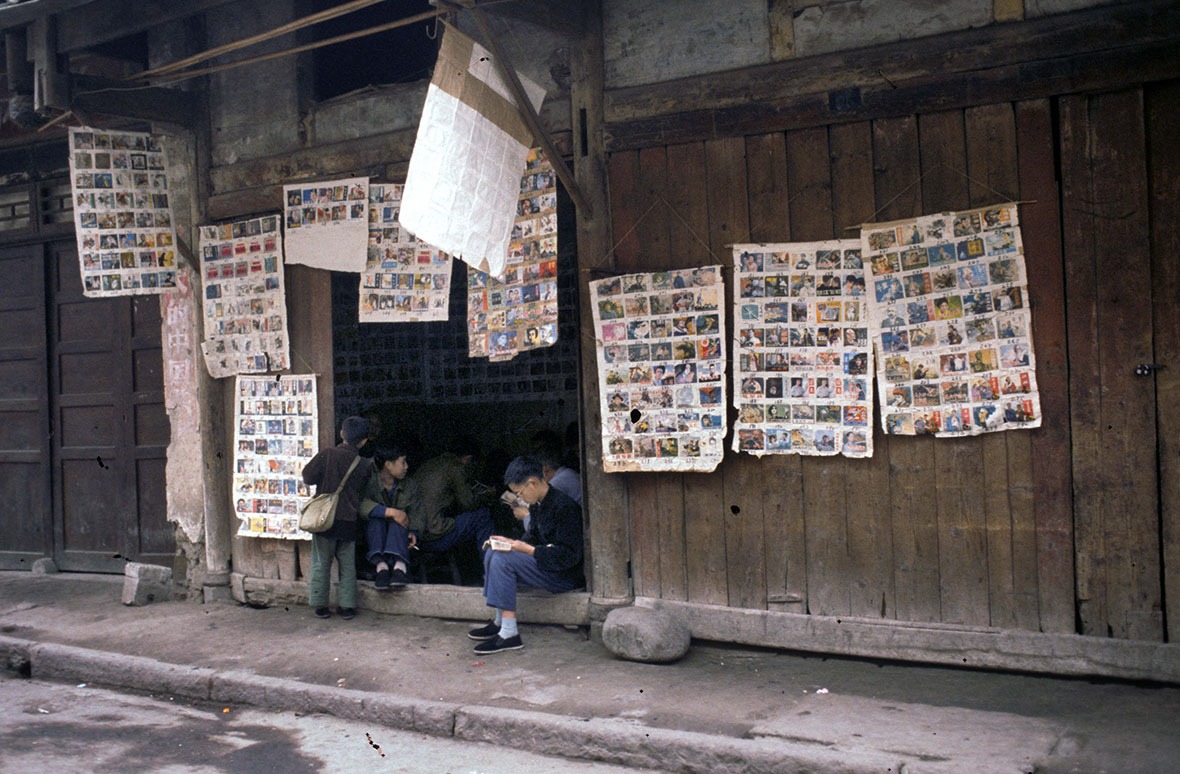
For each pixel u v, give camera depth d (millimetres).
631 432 6070
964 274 5242
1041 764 4156
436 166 5258
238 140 7598
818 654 5715
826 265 5578
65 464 9055
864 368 5508
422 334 8852
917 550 5418
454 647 6316
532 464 6285
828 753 4367
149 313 8539
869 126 5473
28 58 6973
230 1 6430
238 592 7668
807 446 5637
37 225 9094
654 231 6027
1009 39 5109
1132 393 4914
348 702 5512
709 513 5961
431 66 7594
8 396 9328
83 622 7363
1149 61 4805
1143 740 4301
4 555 9320
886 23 5418
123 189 7391
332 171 7156
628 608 6031
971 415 5242
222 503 7777
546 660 5945
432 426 8875
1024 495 5156
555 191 6211
